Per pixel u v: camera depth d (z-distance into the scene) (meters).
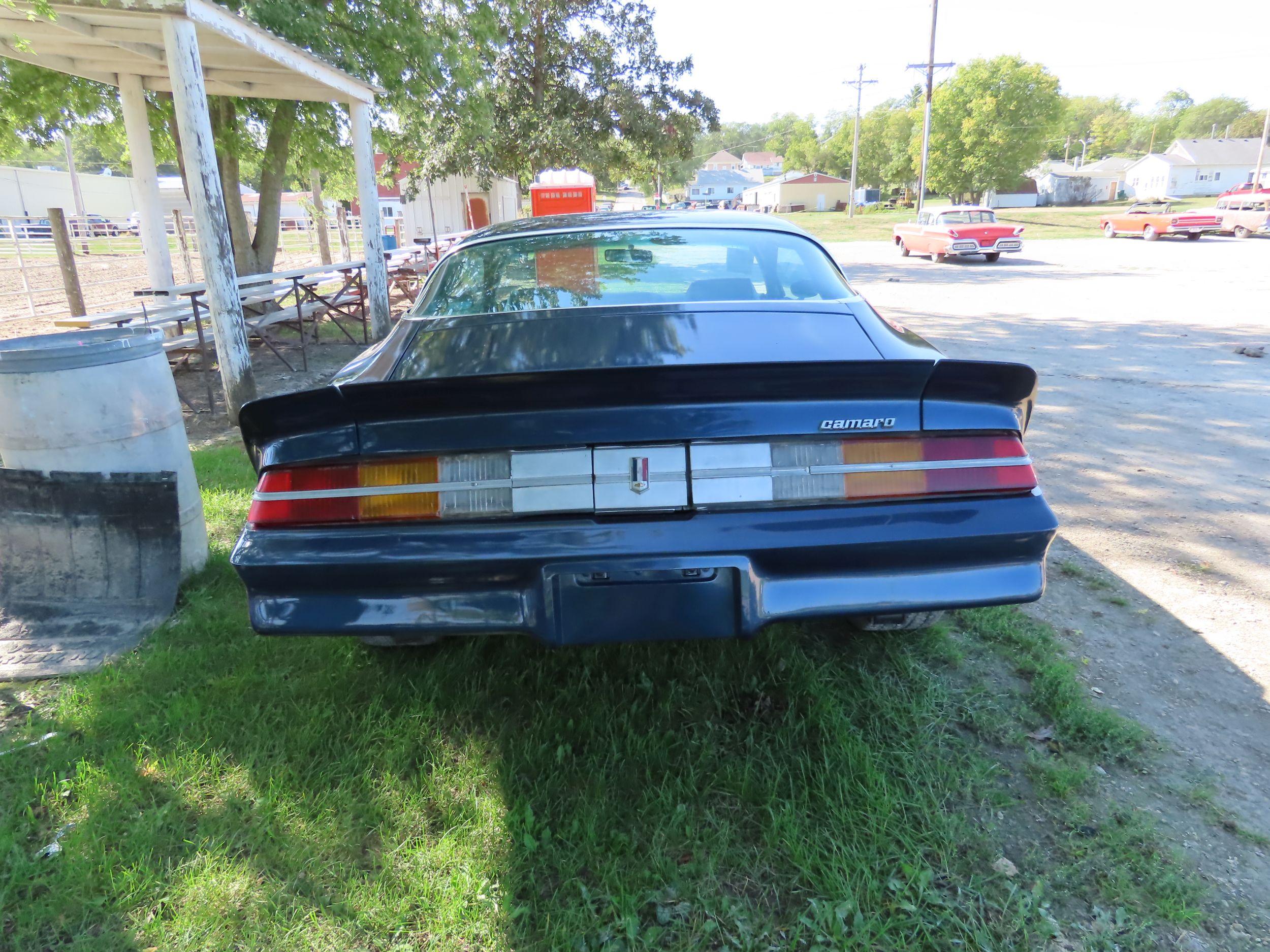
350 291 10.53
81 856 1.92
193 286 6.75
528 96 24.88
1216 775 2.19
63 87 10.64
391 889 1.83
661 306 2.64
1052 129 50.53
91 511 3.12
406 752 2.25
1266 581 3.34
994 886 1.81
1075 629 2.96
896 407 1.99
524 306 2.71
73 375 3.06
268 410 1.97
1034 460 4.98
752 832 2.00
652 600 1.95
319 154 13.42
